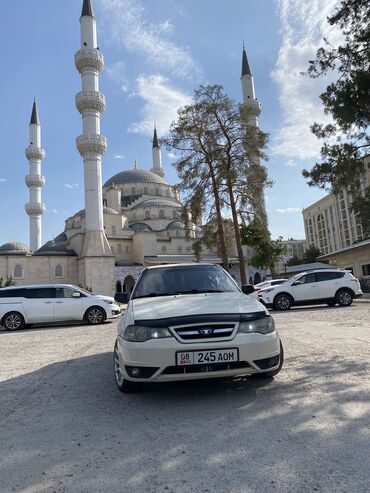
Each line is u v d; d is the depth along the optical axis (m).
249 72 58.22
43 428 4.02
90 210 55.09
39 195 70.69
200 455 3.16
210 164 28.98
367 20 10.18
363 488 2.55
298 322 12.12
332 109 10.45
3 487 2.80
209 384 5.29
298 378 5.32
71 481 2.86
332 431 3.47
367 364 5.95
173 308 4.80
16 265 57.94
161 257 60.84
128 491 2.68
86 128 54.88
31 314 15.41
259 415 3.99
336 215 98.75
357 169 11.01
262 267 44.62
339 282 18.17
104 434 3.75
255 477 2.76
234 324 4.47
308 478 2.70
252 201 28.97
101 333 12.55
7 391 5.64
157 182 76.88
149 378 4.34
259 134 28.89
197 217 30.20
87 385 5.70
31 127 70.06
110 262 54.69
